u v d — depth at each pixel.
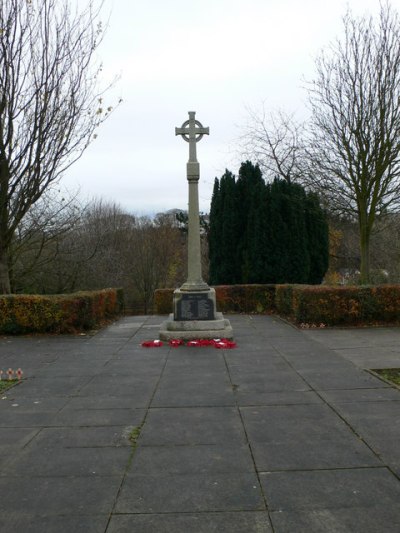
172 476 3.83
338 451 4.24
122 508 3.34
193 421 5.16
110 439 4.68
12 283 18.83
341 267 30.80
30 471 3.98
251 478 3.76
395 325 12.12
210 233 18.77
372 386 6.39
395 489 3.52
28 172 13.02
